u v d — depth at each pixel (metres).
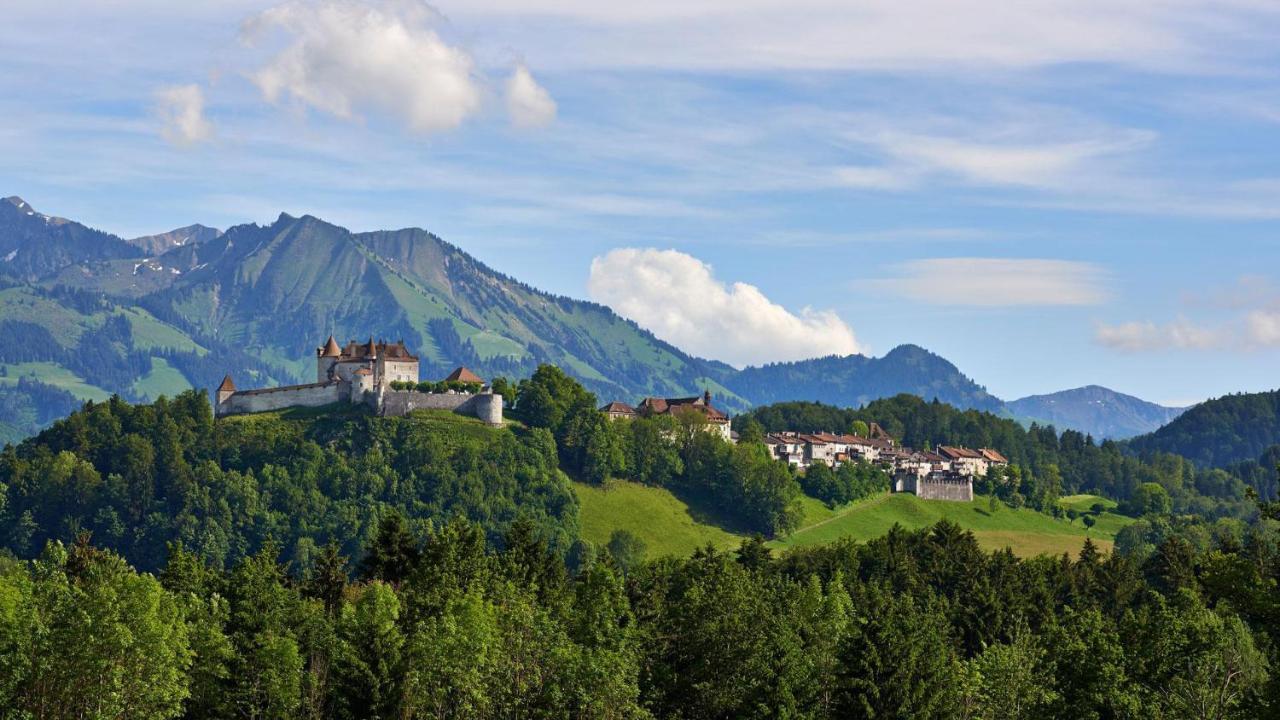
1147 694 125.56
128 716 123.69
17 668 119.25
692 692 141.00
